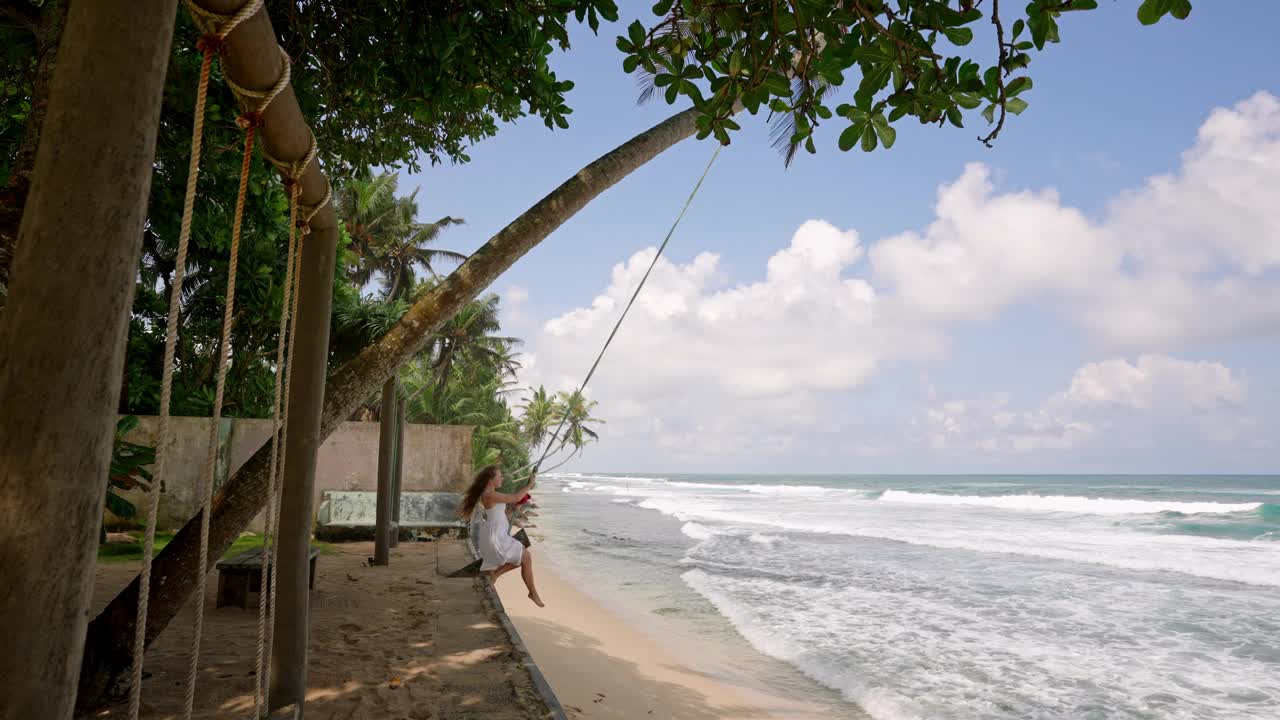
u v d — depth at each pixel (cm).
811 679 709
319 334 339
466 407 4734
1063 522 2720
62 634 122
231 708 360
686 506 3897
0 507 118
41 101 361
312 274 338
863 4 276
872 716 613
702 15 333
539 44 489
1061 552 1742
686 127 469
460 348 4106
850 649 825
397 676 431
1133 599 1155
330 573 811
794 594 1170
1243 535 2252
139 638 172
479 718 364
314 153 275
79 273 124
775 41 303
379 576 795
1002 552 1738
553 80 517
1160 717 622
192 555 338
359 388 361
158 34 136
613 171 423
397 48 516
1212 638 903
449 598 674
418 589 719
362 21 504
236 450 1255
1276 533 2311
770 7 311
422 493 1330
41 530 119
